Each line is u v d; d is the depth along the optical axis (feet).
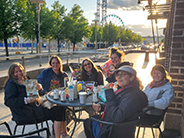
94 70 11.14
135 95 5.87
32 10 65.05
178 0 9.29
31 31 62.64
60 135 9.04
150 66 39.04
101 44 177.17
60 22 81.46
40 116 8.09
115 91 6.66
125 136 6.25
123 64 10.44
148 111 8.41
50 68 10.69
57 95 8.11
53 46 144.97
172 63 9.85
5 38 53.36
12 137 5.80
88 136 7.57
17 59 38.27
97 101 7.72
